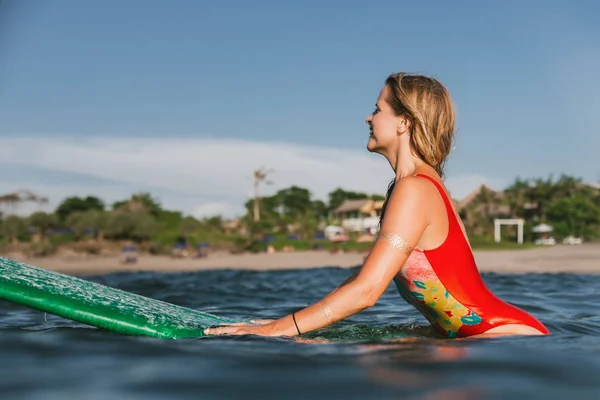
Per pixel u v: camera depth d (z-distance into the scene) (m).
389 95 3.11
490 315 2.92
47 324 3.57
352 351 2.35
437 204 2.88
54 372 1.98
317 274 11.13
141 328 2.73
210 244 41.94
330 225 67.75
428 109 3.01
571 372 1.96
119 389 1.76
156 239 44.91
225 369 2.01
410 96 3.02
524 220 65.19
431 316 3.04
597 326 3.54
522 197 65.25
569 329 3.37
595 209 60.66
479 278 3.01
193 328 2.83
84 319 2.74
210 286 8.16
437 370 1.98
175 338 2.69
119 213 45.62
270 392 1.72
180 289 7.57
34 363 2.12
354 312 2.82
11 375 1.94
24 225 46.22
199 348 2.40
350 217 83.69
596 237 58.34
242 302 5.83
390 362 2.11
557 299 5.76
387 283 2.81
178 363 2.11
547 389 1.76
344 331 3.20
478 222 62.16
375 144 3.16
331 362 2.12
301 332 2.81
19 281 2.86
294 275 10.88
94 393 1.72
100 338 2.61
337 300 2.81
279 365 2.06
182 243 45.72
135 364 2.10
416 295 2.98
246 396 1.68
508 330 2.90
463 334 2.96
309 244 44.34
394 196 2.87
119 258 34.50
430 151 3.01
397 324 3.56
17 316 4.15
